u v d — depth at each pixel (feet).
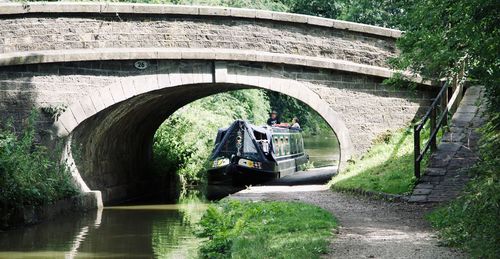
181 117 95.45
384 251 30.12
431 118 56.39
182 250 43.16
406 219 41.37
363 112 70.18
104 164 73.51
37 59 61.11
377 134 70.33
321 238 33.19
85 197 63.77
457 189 48.67
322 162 122.93
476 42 36.22
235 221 42.65
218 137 95.66
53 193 58.13
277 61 67.36
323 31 69.26
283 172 94.73
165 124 94.84
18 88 61.67
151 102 76.38
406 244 31.91
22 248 44.29
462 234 32.37
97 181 70.95
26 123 61.67
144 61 64.03
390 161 63.26
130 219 58.44
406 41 44.62
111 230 52.03
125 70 63.72
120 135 76.74
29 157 57.47
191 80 65.31
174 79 64.85
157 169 90.38
